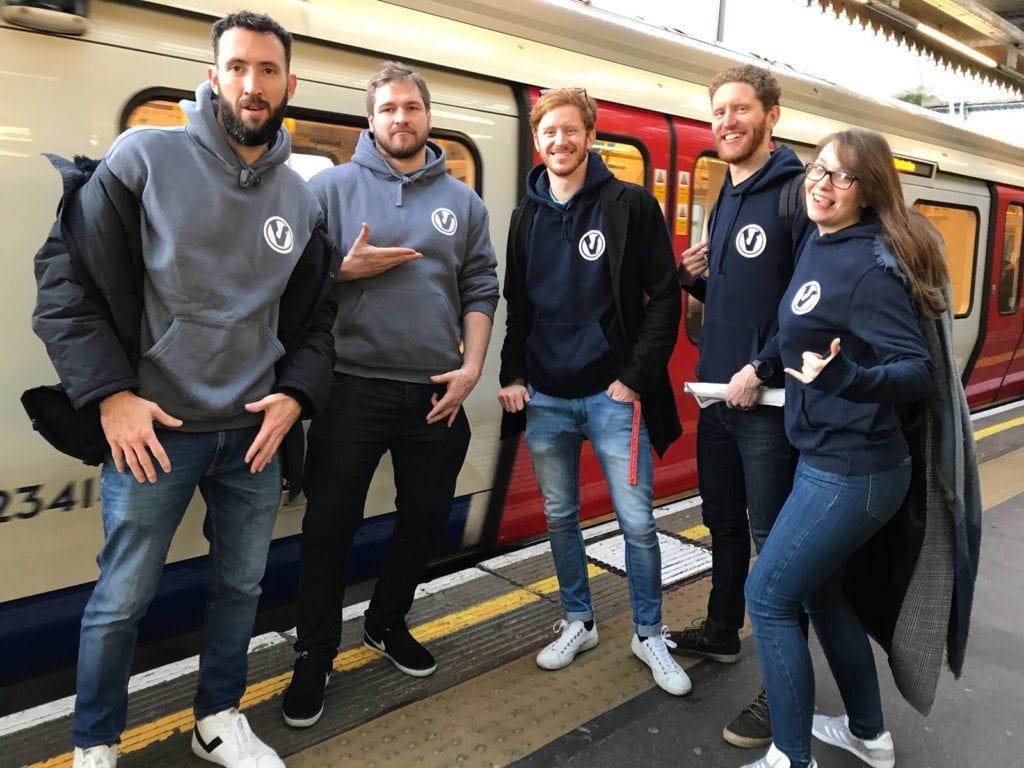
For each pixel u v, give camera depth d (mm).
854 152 1914
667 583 3465
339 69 2887
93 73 2344
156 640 2730
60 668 2504
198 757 2219
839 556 2014
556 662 2758
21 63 2230
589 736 2408
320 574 2445
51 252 1768
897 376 1770
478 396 3475
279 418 2002
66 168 1816
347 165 2520
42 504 2369
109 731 1979
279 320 2084
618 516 2729
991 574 3607
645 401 2744
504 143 3404
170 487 1915
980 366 6973
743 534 2758
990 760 2355
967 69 8375
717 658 2838
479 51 3309
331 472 2449
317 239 2115
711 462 2730
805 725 2107
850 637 2225
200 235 1836
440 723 2441
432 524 2652
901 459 1991
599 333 2619
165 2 2477
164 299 1840
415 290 2465
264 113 1838
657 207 2648
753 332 2482
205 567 2773
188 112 1862
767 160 2510
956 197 6312
